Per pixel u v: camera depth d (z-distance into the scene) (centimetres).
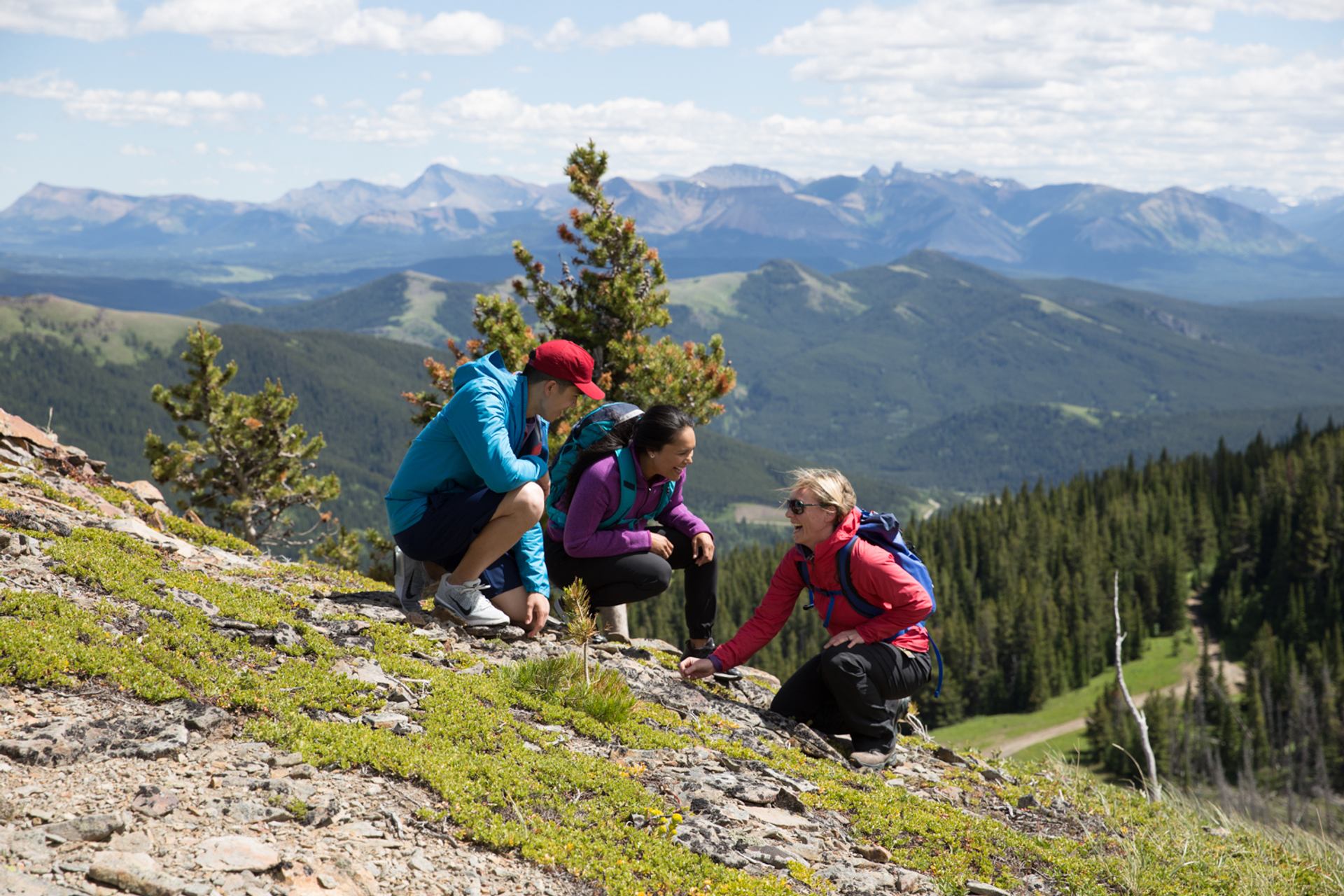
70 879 248
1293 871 520
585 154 1634
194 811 298
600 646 659
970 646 14050
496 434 536
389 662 478
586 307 1638
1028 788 602
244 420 2080
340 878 283
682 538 655
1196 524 18088
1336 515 15525
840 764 546
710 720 551
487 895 299
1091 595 15512
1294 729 9719
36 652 366
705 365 1554
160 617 450
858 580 566
